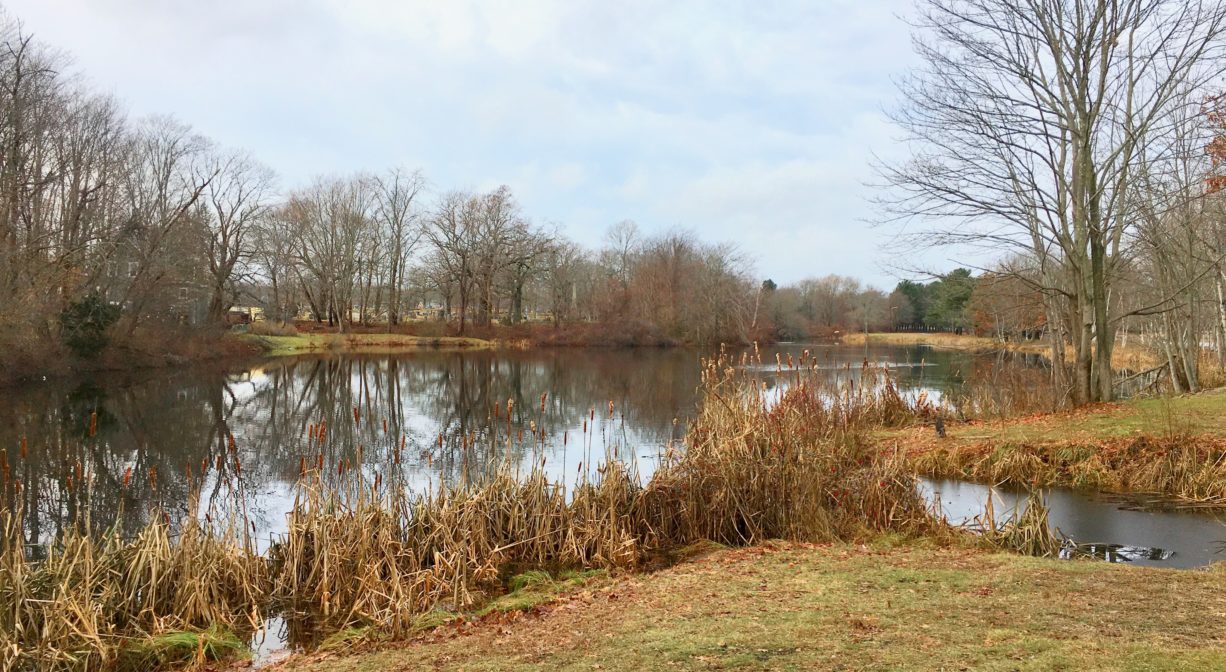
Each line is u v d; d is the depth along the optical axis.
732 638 4.91
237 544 7.86
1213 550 8.55
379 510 8.40
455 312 69.69
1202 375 20.91
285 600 7.45
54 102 29.67
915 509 9.11
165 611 6.94
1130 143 15.05
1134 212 16.08
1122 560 8.22
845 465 10.48
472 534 8.44
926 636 4.66
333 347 53.69
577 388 30.19
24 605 6.28
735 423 11.13
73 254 30.14
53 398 24.39
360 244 59.59
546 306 68.38
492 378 34.59
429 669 5.07
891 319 76.81
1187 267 18.56
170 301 37.06
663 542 9.03
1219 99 15.32
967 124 15.91
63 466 14.91
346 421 21.42
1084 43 14.95
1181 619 4.73
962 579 6.20
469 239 60.16
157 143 39.03
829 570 6.83
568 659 4.84
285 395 27.41
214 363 39.59
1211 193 16.25
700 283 62.34
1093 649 4.16
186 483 13.40
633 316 61.12
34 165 29.23
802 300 79.00
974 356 27.56
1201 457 11.26
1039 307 22.72
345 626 6.82
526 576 7.91
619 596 6.61
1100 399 16.34
